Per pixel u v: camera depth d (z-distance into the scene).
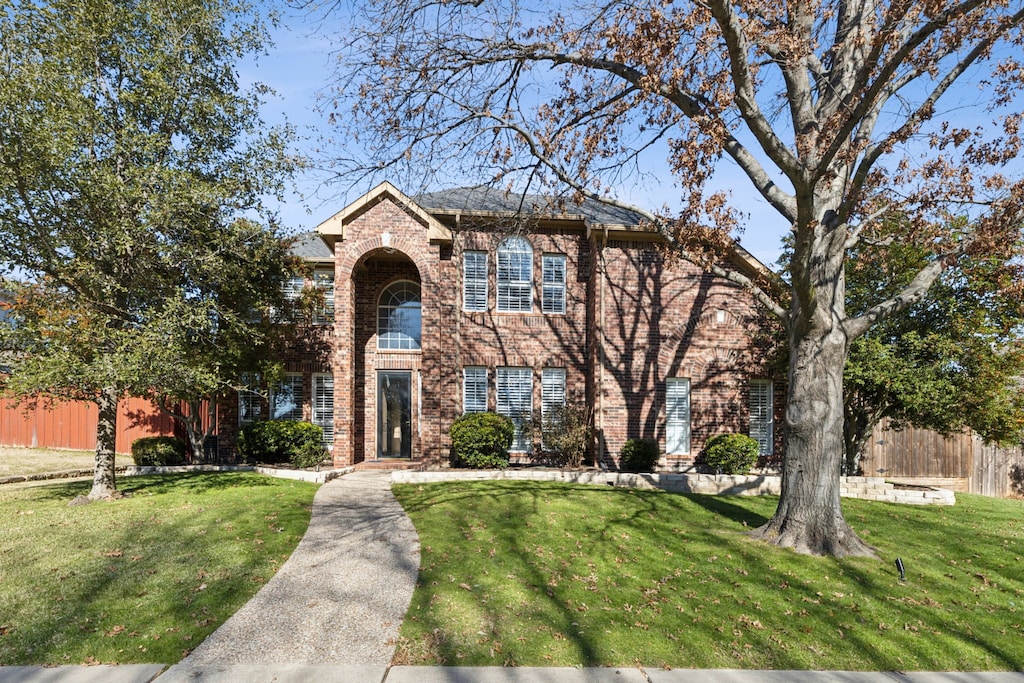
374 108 9.70
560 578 7.57
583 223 17.55
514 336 17.47
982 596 7.73
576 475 14.77
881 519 11.62
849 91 8.96
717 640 6.05
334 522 10.13
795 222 9.12
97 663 5.22
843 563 8.51
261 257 13.52
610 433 16.67
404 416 18.19
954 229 11.83
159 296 12.09
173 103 12.43
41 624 5.93
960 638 6.42
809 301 8.80
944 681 5.45
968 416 13.44
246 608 6.48
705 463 16.89
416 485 13.73
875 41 7.28
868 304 14.41
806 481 9.16
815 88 10.20
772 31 8.70
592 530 9.71
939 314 13.90
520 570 7.77
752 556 8.65
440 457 16.03
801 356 9.37
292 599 6.77
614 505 11.48
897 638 6.32
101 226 11.15
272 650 5.54
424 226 16.41
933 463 17.89
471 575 7.55
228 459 17.83
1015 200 8.05
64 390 11.08
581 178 9.58
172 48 12.35
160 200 11.26
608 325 16.88
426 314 16.23
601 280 16.92
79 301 11.02
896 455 17.83
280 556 8.24
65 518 10.14
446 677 5.09
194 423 16.84
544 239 17.77
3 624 5.91
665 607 6.81
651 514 10.95
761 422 17.66
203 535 9.08
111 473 11.94
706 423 17.00
